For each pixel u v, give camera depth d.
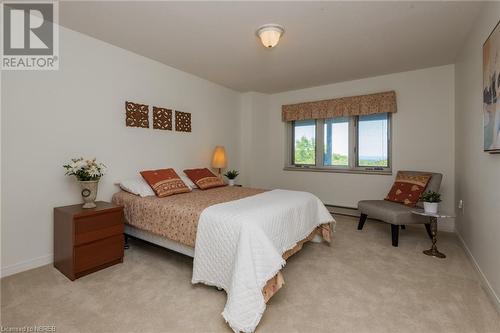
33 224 2.32
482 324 1.57
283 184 5.05
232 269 1.75
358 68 3.64
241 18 2.31
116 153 2.99
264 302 1.58
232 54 3.16
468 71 2.67
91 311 1.70
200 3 2.08
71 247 2.13
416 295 1.89
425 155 3.69
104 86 2.85
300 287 2.01
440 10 2.17
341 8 2.14
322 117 4.48
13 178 2.20
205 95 4.19
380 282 2.09
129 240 3.08
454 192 3.46
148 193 2.80
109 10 2.20
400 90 3.84
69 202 2.56
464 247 2.77
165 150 3.56
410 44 2.85
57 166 2.48
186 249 2.30
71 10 2.20
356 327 1.54
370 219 4.05
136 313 1.68
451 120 3.49
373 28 2.48
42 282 2.08
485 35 2.10
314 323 1.58
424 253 2.69
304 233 2.54
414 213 2.86
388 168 4.06
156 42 2.83
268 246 1.76
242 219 1.87
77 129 2.62
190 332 1.51
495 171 1.88
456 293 1.92
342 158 4.46
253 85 4.52
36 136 2.33
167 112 3.54
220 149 4.23
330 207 4.50
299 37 2.67
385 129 4.07
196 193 3.06
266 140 5.15
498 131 1.74
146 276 2.20
